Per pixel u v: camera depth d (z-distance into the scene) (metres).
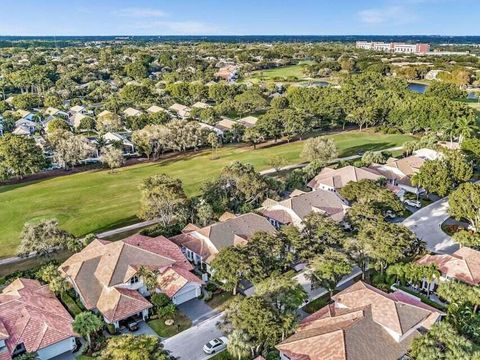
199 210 68.50
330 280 49.19
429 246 64.06
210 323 47.72
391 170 89.38
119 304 47.38
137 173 100.25
